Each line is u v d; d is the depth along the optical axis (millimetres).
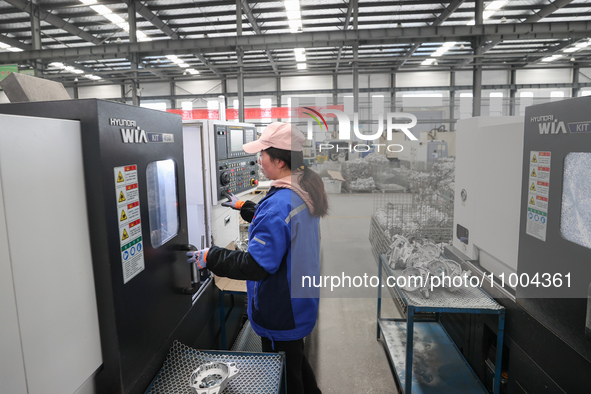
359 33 7219
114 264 903
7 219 677
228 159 2166
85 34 8570
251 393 1035
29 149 716
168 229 1261
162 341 1165
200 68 10945
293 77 12305
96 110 832
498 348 1558
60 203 793
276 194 1297
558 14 8031
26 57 7504
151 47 7398
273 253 1228
